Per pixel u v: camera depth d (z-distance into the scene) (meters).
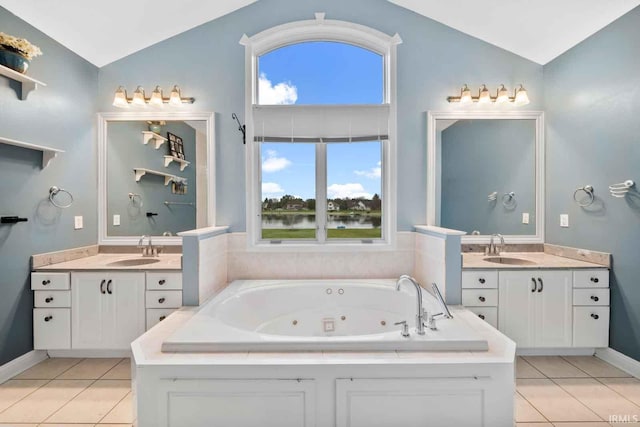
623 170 2.33
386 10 2.96
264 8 2.95
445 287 2.37
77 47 2.67
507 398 1.51
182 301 2.31
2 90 2.13
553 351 2.55
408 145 2.97
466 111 2.99
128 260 2.76
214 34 2.94
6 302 2.20
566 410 1.89
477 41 2.99
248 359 1.52
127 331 2.44
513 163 3.05
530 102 3.02
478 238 3.04
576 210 2.71
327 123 2.92
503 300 2.44
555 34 2.66
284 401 1.49
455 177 3.02
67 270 2.41
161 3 2.56
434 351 1.59
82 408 1.91
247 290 2.55
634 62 2.24
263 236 3.05
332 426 1.50
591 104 2.57
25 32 2.29
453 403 1.51
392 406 1.50
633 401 1.98
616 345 2.39
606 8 2.30
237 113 2.95
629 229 2.29
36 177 2.38
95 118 2.94
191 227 2.98
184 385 1.49
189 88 2.95
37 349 2.41
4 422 1.79
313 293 2.66
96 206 2.96
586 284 2.44
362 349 1.59
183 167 2.97
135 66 2.95
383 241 3.03
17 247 2.26
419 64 2.97
